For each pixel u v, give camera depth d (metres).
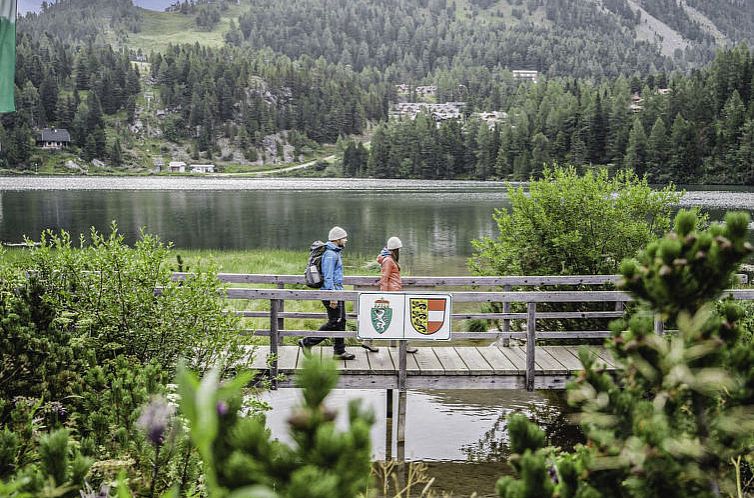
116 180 172.88
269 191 113.62
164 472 3.49
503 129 191.38
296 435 1.41
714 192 99.38
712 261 2.01
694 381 1.83
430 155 185.38
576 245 12.21
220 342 7.63
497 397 11.02
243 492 1.27
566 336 9.66
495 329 14.49
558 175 12.57
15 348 5.45
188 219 58.19
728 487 1.89
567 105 186.50
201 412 1.13
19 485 2.06
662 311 2.07
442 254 34.28
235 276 10.24
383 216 60.69
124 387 4.70
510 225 12.91
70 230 46.72
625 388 2.03
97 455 3.78
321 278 9.26
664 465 1.77
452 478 7.75
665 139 141.62
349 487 1.35
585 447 2.12
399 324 8.69
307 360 1.43
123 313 7.50
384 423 9.51
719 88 159.62
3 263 7.64
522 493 1.89
